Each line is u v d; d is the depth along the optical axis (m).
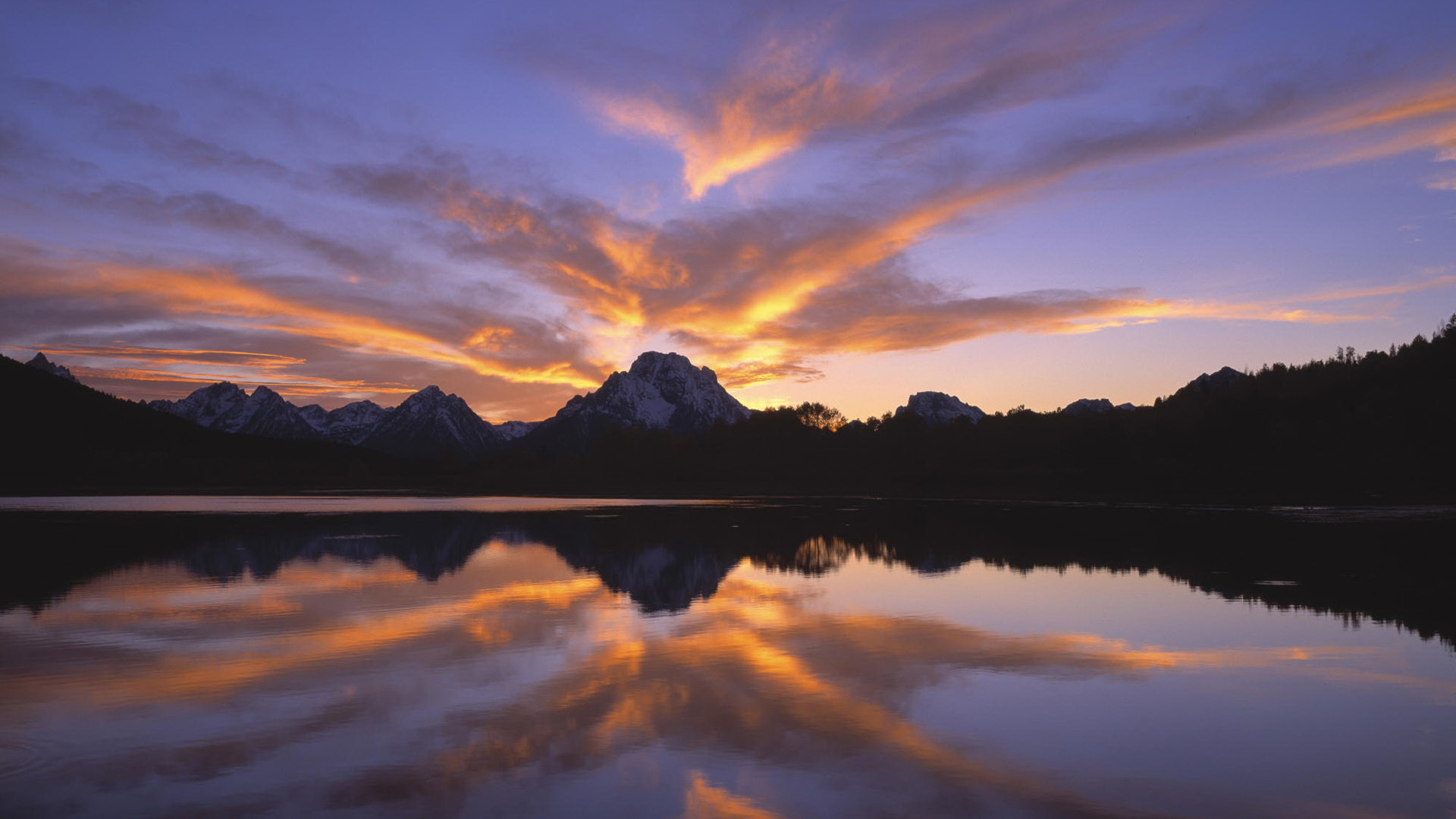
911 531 50.88
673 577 29.95
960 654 18.02
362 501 93.44
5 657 17.66
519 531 50.25
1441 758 11.88
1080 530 51.34
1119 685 15.62
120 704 14.22
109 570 31.69
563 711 13.77
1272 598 25.55
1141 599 25.19
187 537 45.69
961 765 11.50
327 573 31.05
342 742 12.29
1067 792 10.57
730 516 65.12
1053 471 132.12
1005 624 21.30
